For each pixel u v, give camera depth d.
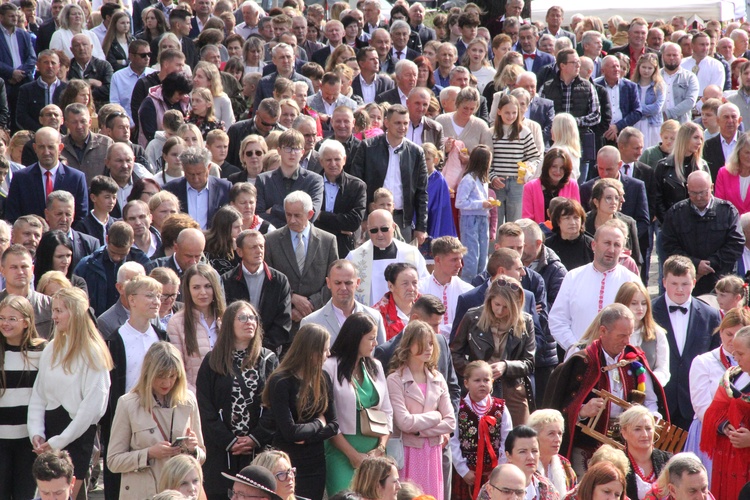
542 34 78.12
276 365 30.83
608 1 96.69
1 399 30.05
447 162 51.50
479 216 49.22
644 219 47.88
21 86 58.28
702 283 46.03
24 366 30.19
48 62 57.69
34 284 36.00
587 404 31.34
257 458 25.78
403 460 30.61
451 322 37.28
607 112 59.94
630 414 29.59
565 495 28.44
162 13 65.94
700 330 36.03
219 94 53.62
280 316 35.84
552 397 32.03
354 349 30.20
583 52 72.94
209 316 32.38
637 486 29.31
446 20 76.81
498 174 52.22
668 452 30.69
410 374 31.08
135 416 28.31
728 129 55.44
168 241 37.12
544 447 29.38
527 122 53.78
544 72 62.34
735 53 80.81
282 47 57.31
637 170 50.94
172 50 53.12
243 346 30.30
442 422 30.86
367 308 34.53
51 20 69.94
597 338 32.31
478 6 82.25
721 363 33.19
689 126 50.62
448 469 32.19
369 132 51.62
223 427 29.62
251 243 35.34
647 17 96.06
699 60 71.62
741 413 31.12
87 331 29.89
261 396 29.84
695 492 27.03
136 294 31.02
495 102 56.56
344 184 44.38
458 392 32.81
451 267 37.19
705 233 45.78
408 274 34.97
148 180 42.09
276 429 29.30
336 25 68.69
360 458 29.62
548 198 46.22
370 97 60.72
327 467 30.34
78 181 43.75
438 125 51.53
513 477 25.98
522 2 81.12
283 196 42.84
